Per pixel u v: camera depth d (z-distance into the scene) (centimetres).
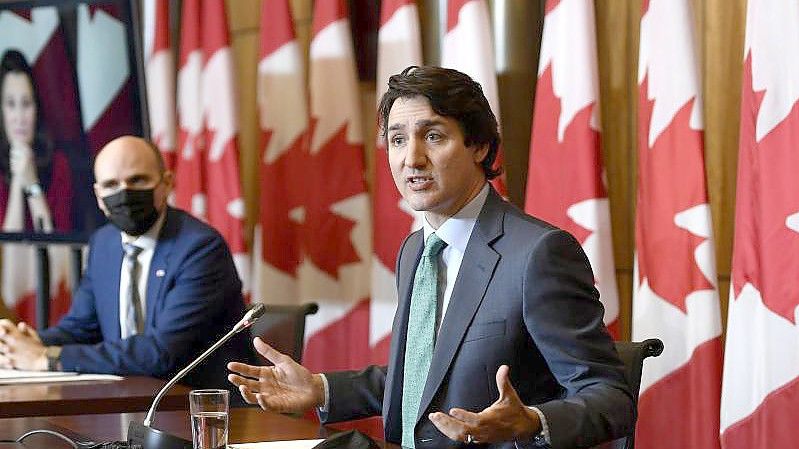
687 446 504
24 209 730
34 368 509
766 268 462
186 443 299
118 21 696
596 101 546
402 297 366
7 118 728
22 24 719
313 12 737
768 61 462
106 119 702
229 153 718
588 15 550
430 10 662
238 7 784
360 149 684
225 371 545
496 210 346
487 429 280
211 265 550
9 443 322
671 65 512
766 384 461
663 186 513
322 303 689
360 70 709
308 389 356
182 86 746
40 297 734
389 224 632
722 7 525
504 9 613
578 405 302
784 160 458
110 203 552
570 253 331
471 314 334
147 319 551
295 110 707
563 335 321
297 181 706
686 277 506
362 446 295
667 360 509
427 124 334
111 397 416
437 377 334
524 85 611
